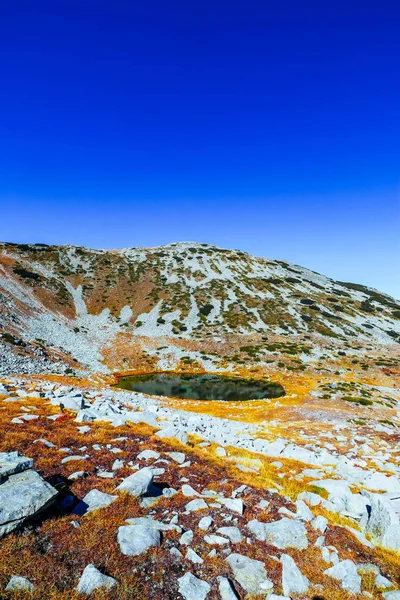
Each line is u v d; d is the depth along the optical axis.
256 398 66.44
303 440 34.03
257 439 28.61
